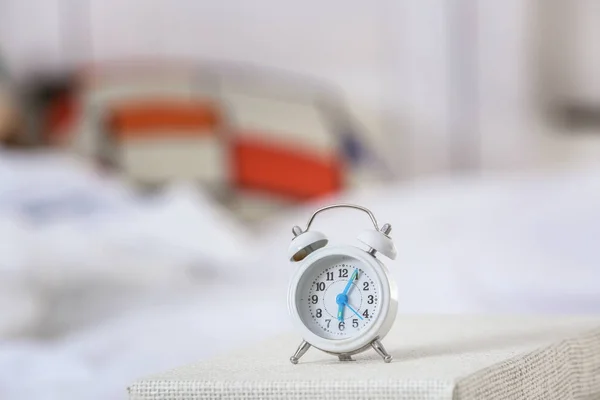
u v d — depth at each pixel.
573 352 0.80
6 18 2.31
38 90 2.27
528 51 2.60
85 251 1.45
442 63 2.58
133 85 2.24
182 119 2.20
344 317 0.77
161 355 1.10
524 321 0.88
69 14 2.35
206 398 0.72
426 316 0.92
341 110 2.45
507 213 1.60
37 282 1.31
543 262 1.32
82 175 1.82
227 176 2.19
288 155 2.25
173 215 1.72
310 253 0.80
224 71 2.43
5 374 1.05
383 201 1.93
